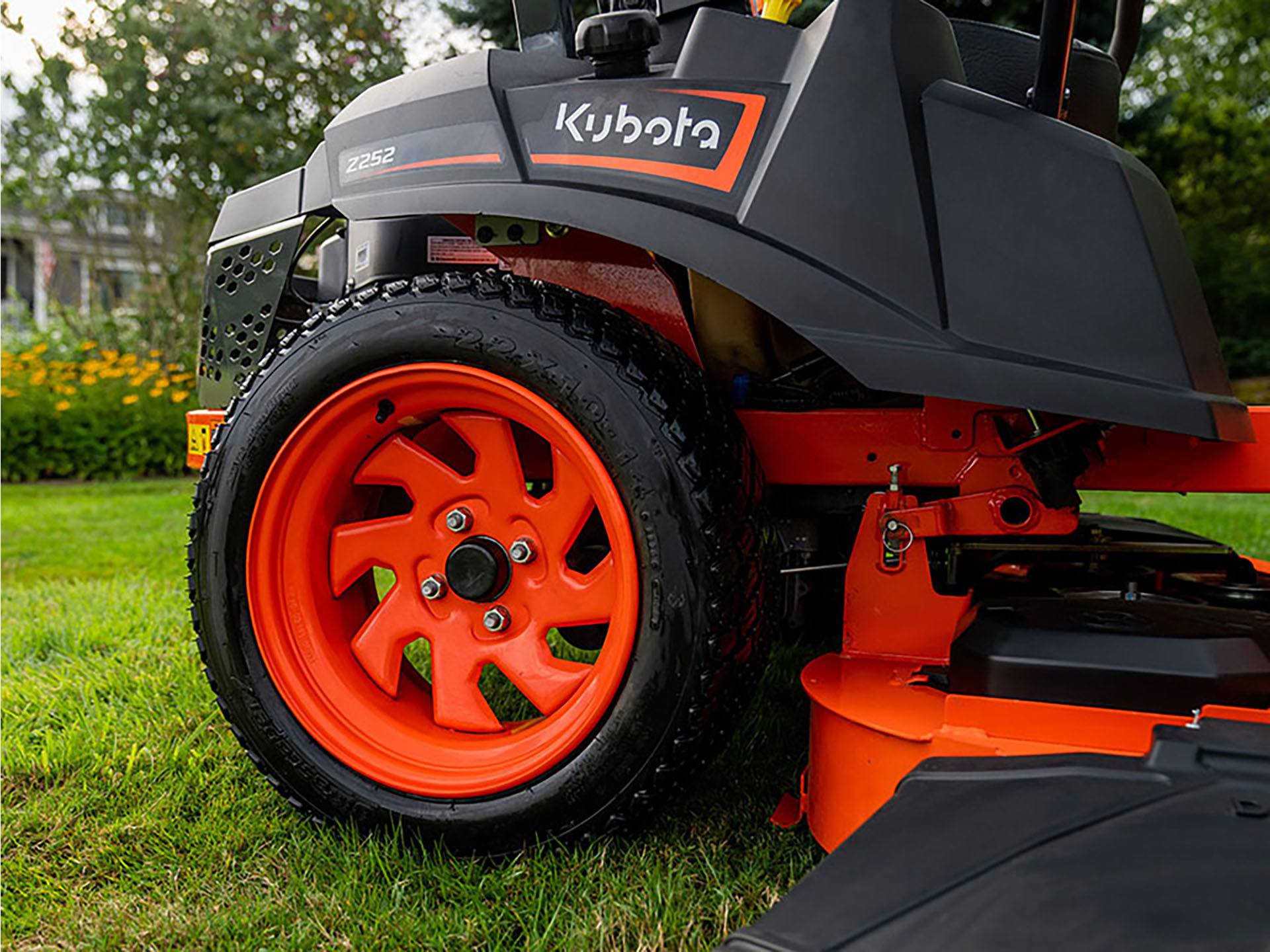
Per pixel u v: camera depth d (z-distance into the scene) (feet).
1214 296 42.11
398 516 5.23
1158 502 17.31
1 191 34.12
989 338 4.08
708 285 5.14
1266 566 6.91
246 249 6.29
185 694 7.04
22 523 16.47
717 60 4.55
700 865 4.70
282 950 4.19
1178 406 3.91
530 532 4.93
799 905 2.41
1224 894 2.32
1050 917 2.28
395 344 4.81
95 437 25.79
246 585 5.09
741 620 4.46
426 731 5.17
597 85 4.67
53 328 34.53
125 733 6.40
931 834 2.68
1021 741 3.83
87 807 5.51
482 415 4.98
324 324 5.03
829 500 5.46
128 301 37.14
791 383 5.39
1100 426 4.70
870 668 4.81
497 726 5.05
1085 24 15.48
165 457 26.81
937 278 4.13
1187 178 52.85
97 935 4.35
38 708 6.95
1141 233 4.05
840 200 4.22
